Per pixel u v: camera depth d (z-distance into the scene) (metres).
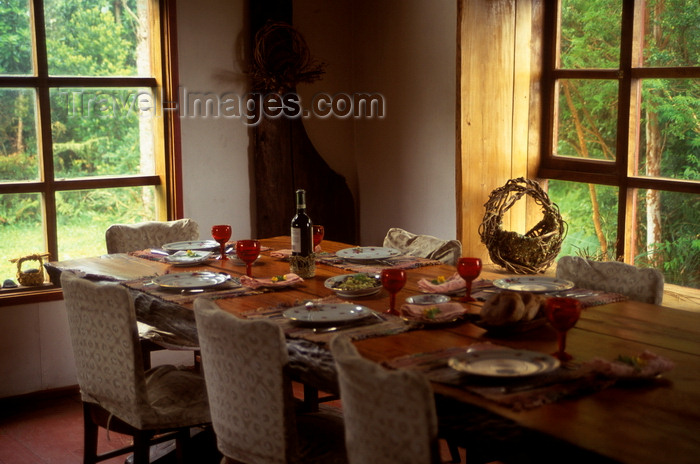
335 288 2.68
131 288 2.87
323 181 4.84
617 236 4.01
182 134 4.43
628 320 2.35
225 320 2.12
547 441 1.53
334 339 1.82
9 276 4.12
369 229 4.99
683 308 3.50
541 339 2.15
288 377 2.07
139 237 3.88
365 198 5.00
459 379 1.80
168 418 2.59
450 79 4.23
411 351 2.05
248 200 4.70
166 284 2.84
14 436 3.61
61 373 4.15
